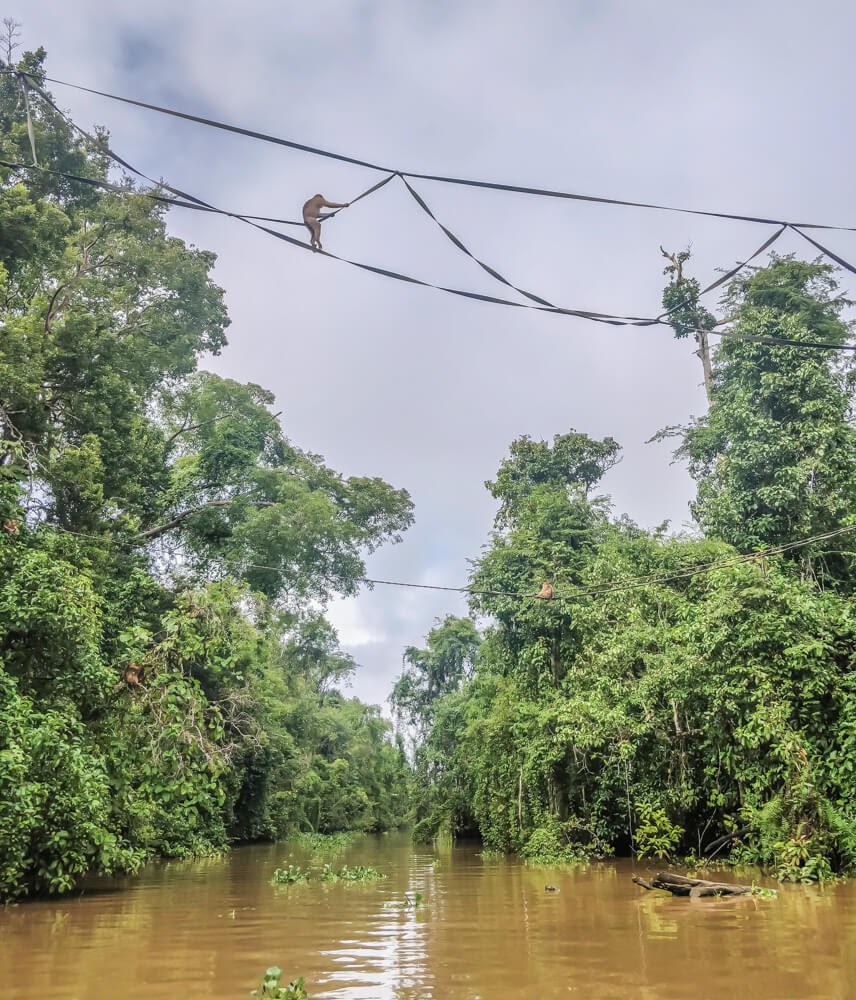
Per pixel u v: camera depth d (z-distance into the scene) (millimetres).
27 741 10555
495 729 24156
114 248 22453
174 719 13203
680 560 20547
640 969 6441
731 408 20422
